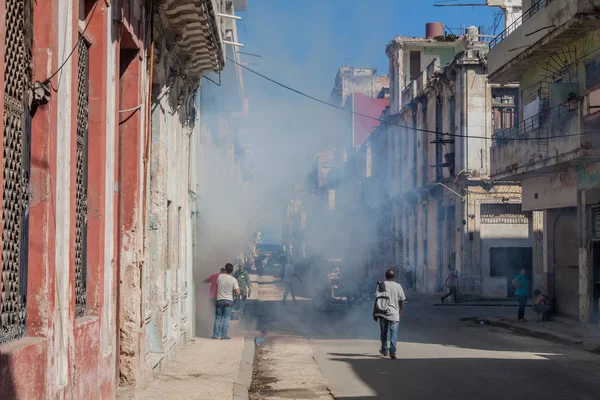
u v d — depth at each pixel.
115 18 8.84
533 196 25.55
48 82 6.02
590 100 19.52
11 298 5.58
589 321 21.06
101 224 8.14
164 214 12.88
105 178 8.34
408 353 15.66
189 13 12.40
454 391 10.93
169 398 9.85
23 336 5.87
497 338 19.17
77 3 6.95
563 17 20.45
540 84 23.92
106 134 8.38
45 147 6.03
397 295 14.88
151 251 12.40
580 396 10.57
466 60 35.31
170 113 13.77
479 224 35.06
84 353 7.26
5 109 5.33
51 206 6.12
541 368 13.40
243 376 12.02
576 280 22.53
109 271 8.57
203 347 15.73
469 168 35.09
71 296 6.71
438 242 40.78
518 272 35.22
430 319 25.34
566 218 23.34
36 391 5.64
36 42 6.00
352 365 13.82
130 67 10.25
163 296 12.91
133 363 9.91
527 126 24.14
